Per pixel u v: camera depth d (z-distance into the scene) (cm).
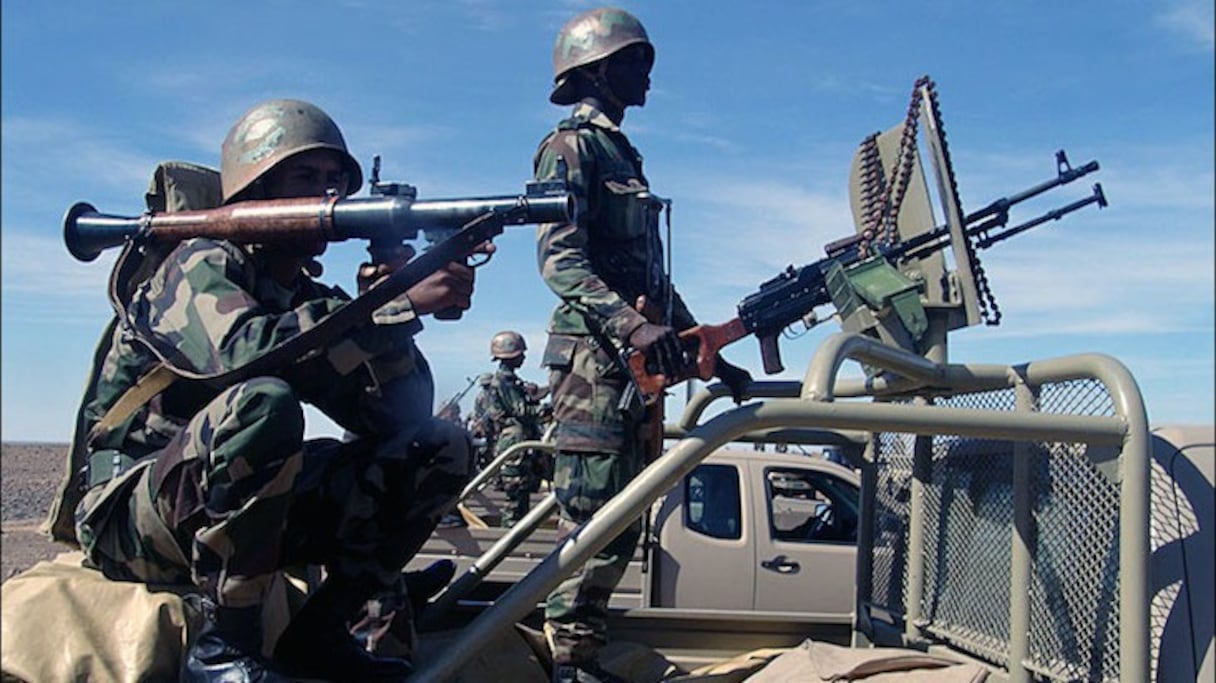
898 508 320
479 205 209
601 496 299
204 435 202
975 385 262
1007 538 264
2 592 216
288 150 232
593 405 299
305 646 230
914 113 298
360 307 205
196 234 221
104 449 229
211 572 208
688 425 337
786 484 681
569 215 206
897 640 310
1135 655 221
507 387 1021
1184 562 239
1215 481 239
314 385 232
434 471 232
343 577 231
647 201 302
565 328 307
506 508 824
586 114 305
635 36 308
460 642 221
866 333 287
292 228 214
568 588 296
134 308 222
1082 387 245
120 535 222
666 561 652
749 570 657
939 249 291
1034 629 254
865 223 321
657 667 350
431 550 618
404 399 237
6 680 206
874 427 223
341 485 230
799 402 222
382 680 231
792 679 259
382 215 210
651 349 270
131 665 211
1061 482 249
